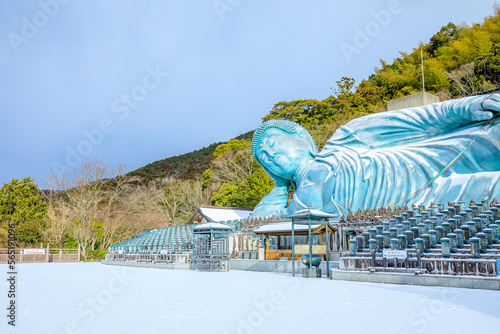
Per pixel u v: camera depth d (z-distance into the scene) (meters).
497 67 47.91
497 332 5.41
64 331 5.85
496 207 16.06
